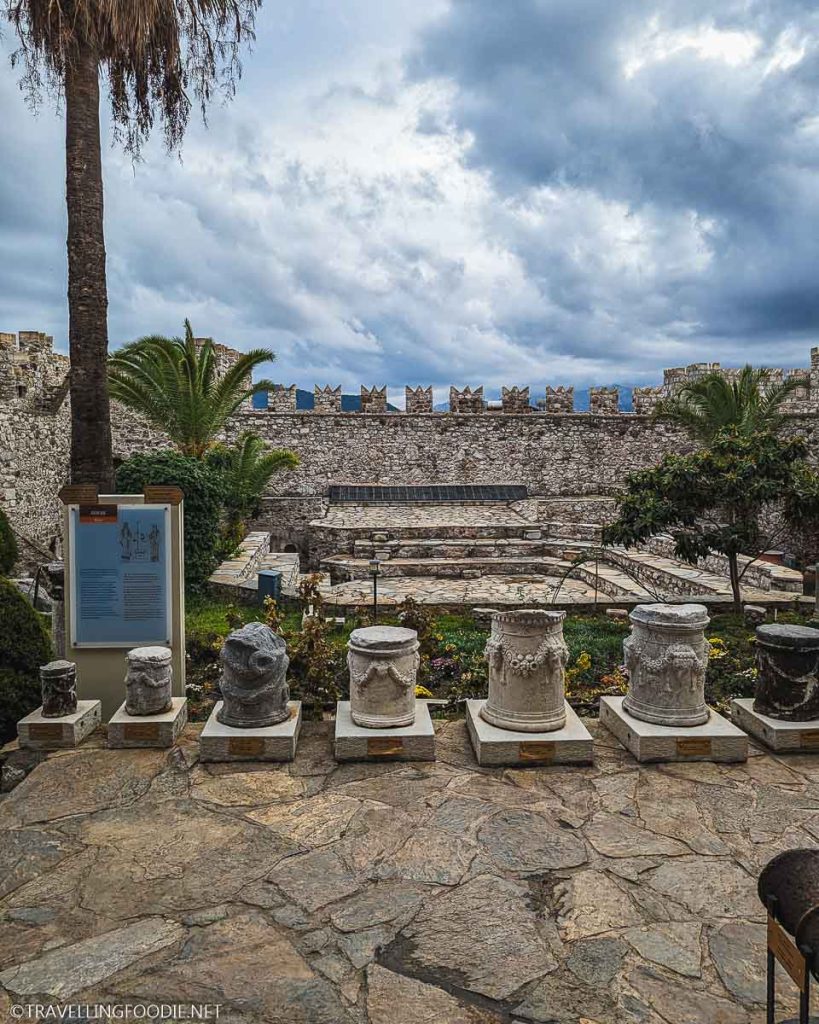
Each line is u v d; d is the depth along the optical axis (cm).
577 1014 304
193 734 599
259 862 415
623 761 553
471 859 418
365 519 2094
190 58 839
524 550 1802
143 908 373
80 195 801
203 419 1590
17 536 1459
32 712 595
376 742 548
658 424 2548
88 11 728
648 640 576
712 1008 307
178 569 646
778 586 1220
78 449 822
